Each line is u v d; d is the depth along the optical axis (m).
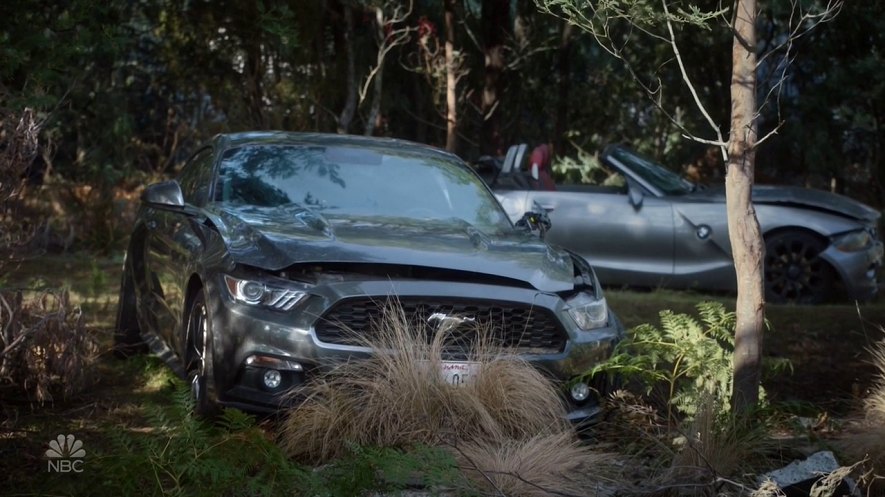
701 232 10.06
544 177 10.74
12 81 6.84
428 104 15.66
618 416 5.24
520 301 5.13
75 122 13.96
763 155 16.39
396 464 3.80
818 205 10.02
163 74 14.47
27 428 5.20
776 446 4.84
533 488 4.29
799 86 15.90
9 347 5.54
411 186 6.45
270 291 5.00
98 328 7.69
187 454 3.74
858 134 16.95
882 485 4.63
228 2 11.77
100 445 4.88
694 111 15.69
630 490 4.27
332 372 4.86
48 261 10.79
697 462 4.52
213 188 6.22
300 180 6.31
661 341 5.39
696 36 14.63
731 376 5.23
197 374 5.46
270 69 13.38
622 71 16.00
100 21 7.38
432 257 5.19
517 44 15.14
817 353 8.00
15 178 5.57
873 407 5.49
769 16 13.30
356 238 5.39
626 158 10.59
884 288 11.04
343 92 13.06
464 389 4.87
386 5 12.07
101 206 12.12
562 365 5.17
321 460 4.71
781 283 10.08
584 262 5.95
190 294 5.64
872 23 14.12
